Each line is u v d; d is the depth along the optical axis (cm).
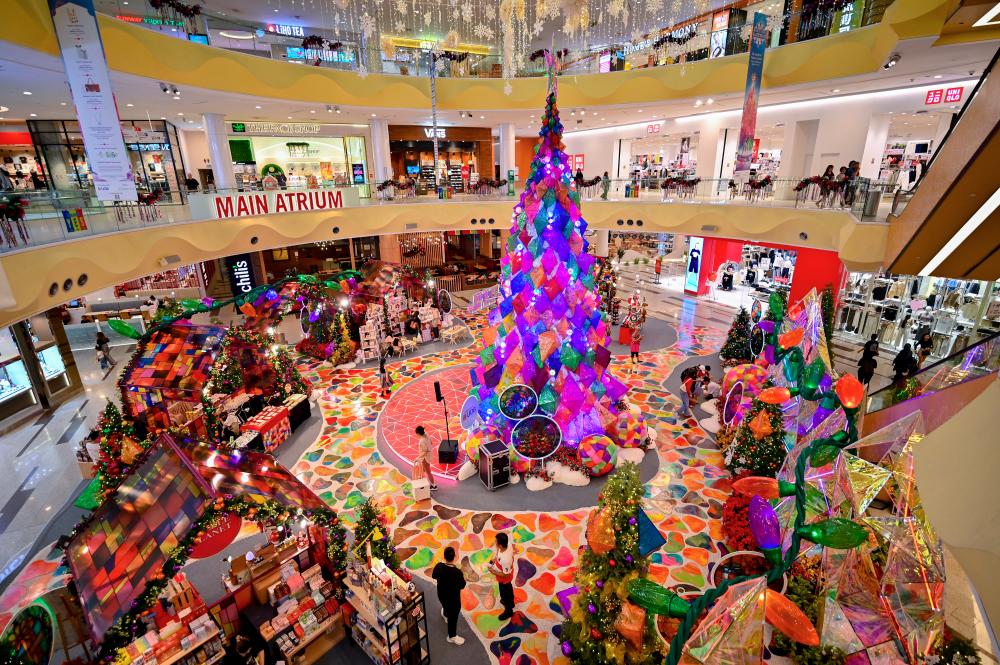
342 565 663
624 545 549
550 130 1003
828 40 1434
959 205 587
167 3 1348
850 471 441
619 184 2047
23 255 853
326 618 677
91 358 1739
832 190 1364
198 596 685
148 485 597
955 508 176
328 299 1683
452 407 1378
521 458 1053
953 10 946
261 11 2122
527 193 1029
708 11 2028
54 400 1395
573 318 1051
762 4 1777
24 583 808
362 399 1439
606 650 571
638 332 1653
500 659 663
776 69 1579
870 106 1656
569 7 1298
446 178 2859
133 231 1223
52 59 1015
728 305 2253
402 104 1962
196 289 2259
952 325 1513
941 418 771
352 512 962
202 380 1014
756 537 342
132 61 1237
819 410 728
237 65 1518
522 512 956
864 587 519
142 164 2142
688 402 1334
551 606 745
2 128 2048
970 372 747
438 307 1975
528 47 2116
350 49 1830
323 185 1889
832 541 300
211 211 1540
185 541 525
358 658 661
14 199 951
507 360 1070
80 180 2017
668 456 1122
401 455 1145
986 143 470
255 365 1302
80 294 1027
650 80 1833
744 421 1003
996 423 186
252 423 1152
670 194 1905
